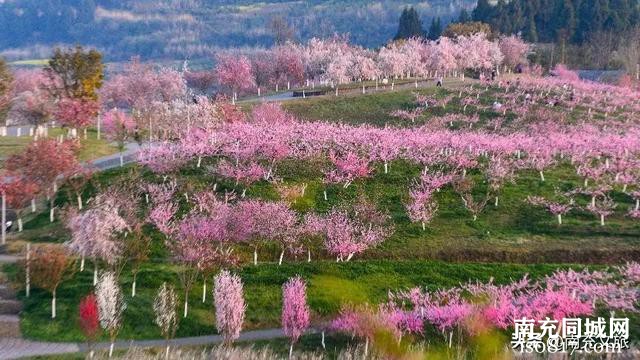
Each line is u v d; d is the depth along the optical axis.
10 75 103.75
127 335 49.25
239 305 45.59
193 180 74.75
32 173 68.06
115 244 56.12
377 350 45.25
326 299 53.59
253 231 60.62
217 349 46.12
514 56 158.38
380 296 54.53
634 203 71.69
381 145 82.06
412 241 65.62
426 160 79.69
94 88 102.25
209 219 61.44
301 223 66.50
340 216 67.19
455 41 168.50
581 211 70.31
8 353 46.22
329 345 46.78
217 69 143.88
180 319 51.16
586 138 88.06
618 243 63.97
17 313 52.34
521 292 53.34
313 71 150.62
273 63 148.50
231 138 81.38
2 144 89.69
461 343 46.44
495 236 66.31
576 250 62.75
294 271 58.19
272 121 96.56
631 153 83.38
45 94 99.25
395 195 74.44
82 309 47.50
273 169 77.69
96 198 63.62
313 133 85.69
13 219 70.25
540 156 81.81
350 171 76.62
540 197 72.69
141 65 163.25
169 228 64.25
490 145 83.12
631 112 105.50
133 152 88.00
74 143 76.25
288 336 48.94
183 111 90.81
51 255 53.28
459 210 71.56
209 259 55.28
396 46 158.12
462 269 58.56
